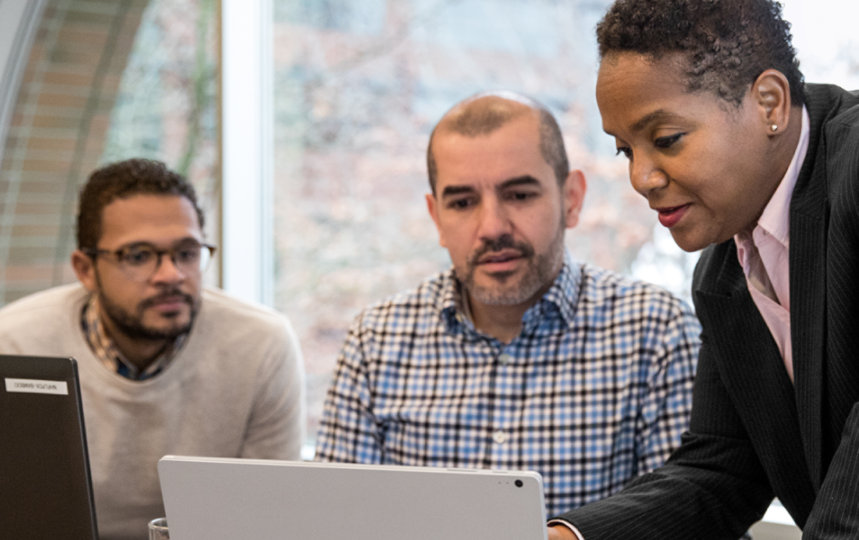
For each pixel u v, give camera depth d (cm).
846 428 106
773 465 135
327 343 304
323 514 104
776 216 120
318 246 306
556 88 257
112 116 353
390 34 290
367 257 295
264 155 318
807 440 123
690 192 114
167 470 109
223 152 316
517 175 180
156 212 209
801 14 205
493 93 188
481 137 181
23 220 372
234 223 316
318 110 306
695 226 117
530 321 187
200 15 329
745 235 130
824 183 117
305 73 309
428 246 282
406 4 287
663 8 111
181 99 334
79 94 360
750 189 116
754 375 134
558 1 255
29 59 366
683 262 233
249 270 317
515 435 185
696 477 142
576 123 254
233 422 224
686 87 110
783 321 130
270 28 316
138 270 209
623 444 183
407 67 287
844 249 111
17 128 372
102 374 217
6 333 221
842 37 201
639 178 115
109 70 354
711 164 112
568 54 254
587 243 253
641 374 183
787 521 210
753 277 133
